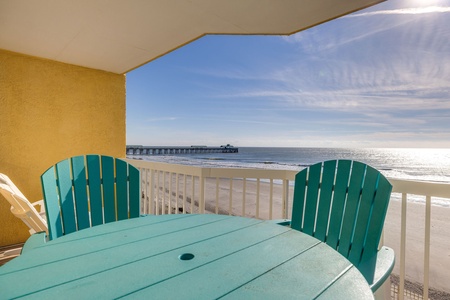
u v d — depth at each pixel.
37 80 3.48
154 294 0.69
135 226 1.32
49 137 3.57
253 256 0.95
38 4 2.29
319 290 0.72
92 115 3.96
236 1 2.31
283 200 2.22
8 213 3.27
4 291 0.71
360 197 1.49
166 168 2.96
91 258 0.93
